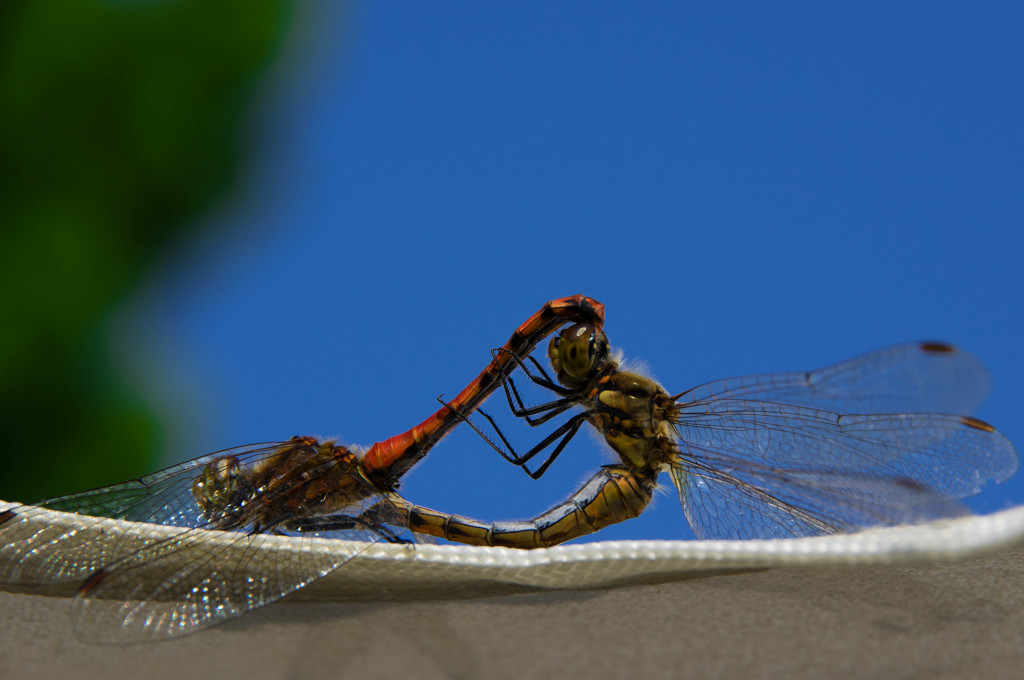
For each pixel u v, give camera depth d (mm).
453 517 574
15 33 810
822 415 575
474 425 577
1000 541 544
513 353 577
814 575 553
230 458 570
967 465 571
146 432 835
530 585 553
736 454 576
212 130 884
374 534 566
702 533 574
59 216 810
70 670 541
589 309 577
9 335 767
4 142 798
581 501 574
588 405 577
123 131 840
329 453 570
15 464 779
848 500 569
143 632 546
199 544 557
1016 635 542
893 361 575
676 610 547
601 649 542
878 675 521
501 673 537
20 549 558
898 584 551
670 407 576
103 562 557
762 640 543
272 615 550
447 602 551
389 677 535
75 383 803
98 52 828
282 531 565
